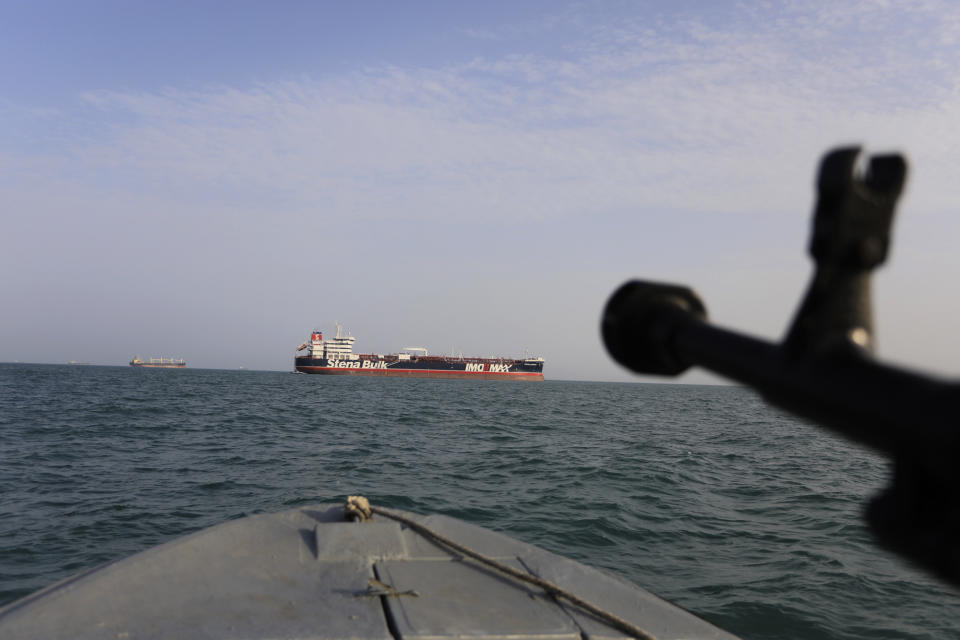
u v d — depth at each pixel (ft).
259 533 9.77
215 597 7.87
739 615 18.16
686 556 23.20
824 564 22.31
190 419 70.54
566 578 9.12
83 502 29.27
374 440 54.24
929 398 1.56
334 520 10.57
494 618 7.76
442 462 42.14
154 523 26.13
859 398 1.73
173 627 7.20
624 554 23.24
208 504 29.30
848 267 1.89
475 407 108.58
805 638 16.96
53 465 38.52
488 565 9.28
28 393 113.91
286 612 7.61
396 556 9.32
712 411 125.29
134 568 8.36
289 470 38.09
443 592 8.27
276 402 109.81
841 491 35.83
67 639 6.92
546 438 58.70
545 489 33.63
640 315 2.64
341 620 7.48
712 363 2.31
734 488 36.06
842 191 1.79
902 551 1.65
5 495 30.37
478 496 31.65
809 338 1.96
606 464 42.34
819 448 59.72
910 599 19.45
